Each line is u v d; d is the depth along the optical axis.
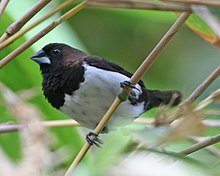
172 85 3.07
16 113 2.58
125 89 2.75
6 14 2.86
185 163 2.66
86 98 2.85
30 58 2.87
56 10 2.70
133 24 3.07
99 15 3.07
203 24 2.69
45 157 2.31
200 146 2.72
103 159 2.70
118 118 2.85
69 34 2.90
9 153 2.86
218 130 2.79
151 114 2.89
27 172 2.26
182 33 3.11
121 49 3.08
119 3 2.65
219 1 2.61
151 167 2.35
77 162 2.73
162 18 2.99
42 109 2.89
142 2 2.64
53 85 2.86
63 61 2.86
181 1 2.63
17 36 2.71
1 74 2.88
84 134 2.90
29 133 2.38
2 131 2.77
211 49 3.09
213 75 2.72
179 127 2.26
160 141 2.39
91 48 3.08
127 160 2.54
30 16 2.72
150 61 2.74
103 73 2.85
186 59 3.10
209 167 2.63
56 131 2.86
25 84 2.89
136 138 2.68
